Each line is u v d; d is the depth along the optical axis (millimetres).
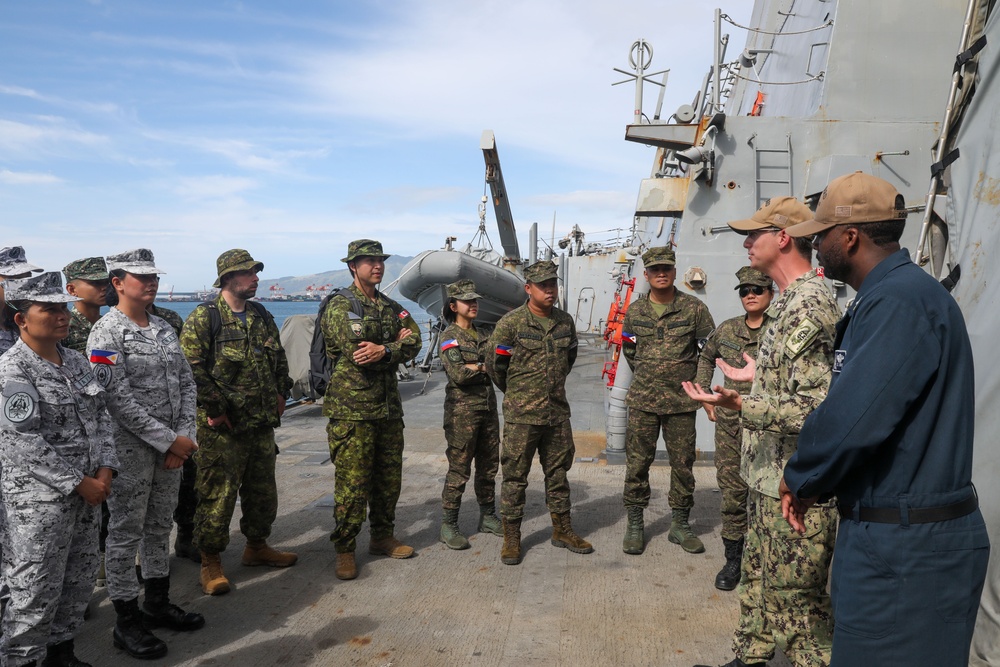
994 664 2408
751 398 2236
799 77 6148
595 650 2953
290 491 5406
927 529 1586
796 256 2400
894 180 5305
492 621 3232
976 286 3057
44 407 2527
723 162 5516
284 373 3990
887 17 5312
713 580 3693
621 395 6125
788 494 1982
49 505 2490
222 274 3660
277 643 3043
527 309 4051
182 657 2928
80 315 3828
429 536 4438
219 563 3631
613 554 4070
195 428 3268
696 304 4145
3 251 3148
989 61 3285
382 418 3814
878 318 1630
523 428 3924
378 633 3125
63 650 2691
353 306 3781
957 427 1606
